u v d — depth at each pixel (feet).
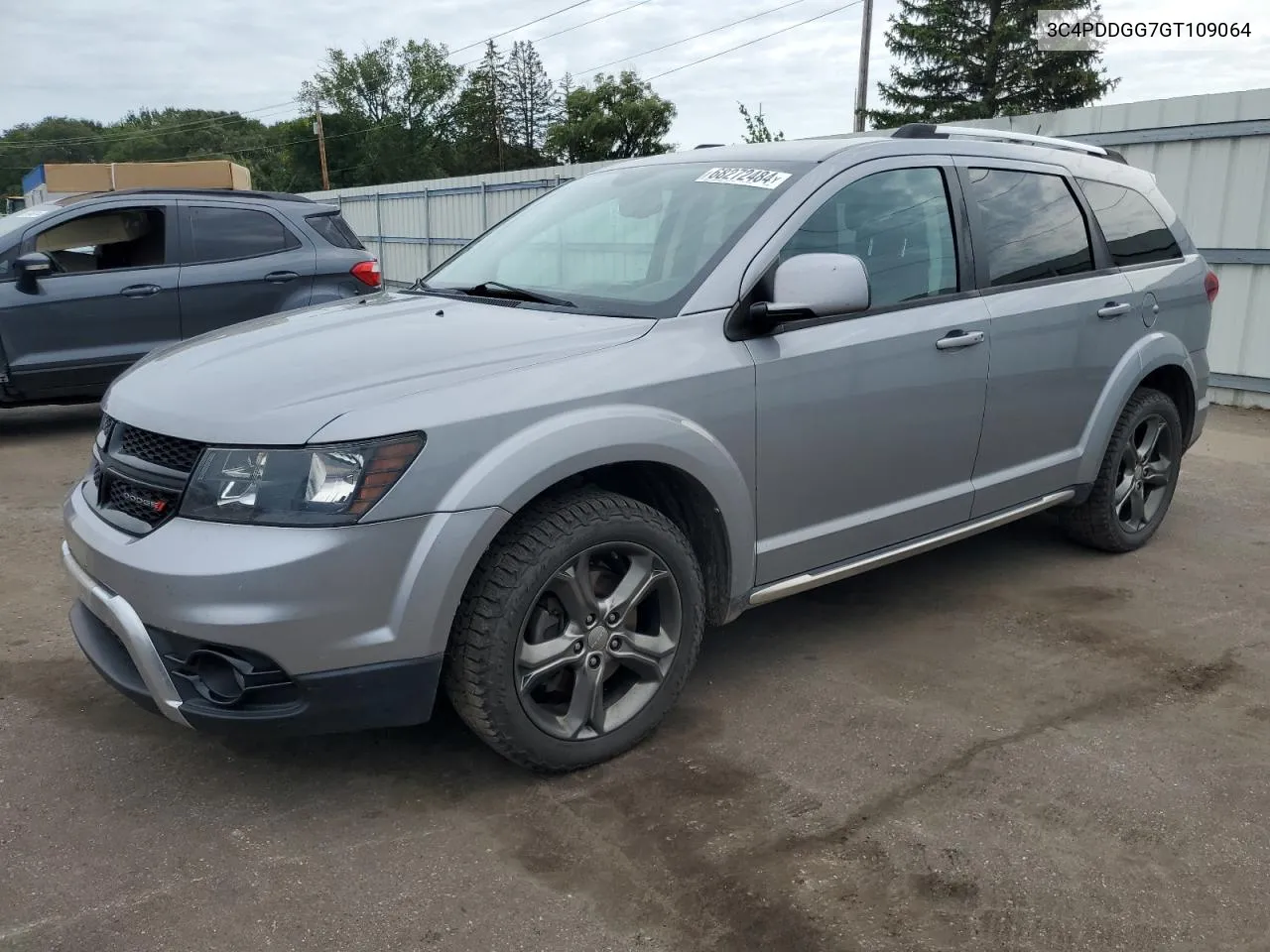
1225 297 29.60
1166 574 15.51
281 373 9.20
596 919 7.82
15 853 8.59
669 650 10.19
